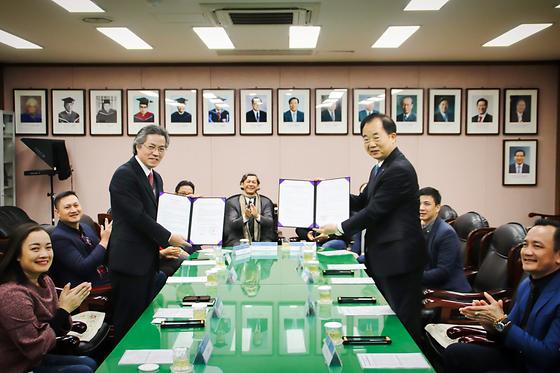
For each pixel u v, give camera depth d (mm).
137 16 4648
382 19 4770
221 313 2254
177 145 6934
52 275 3379
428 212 3562
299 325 2078
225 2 4230
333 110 6926
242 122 6930
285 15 4598
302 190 3514
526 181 6961
